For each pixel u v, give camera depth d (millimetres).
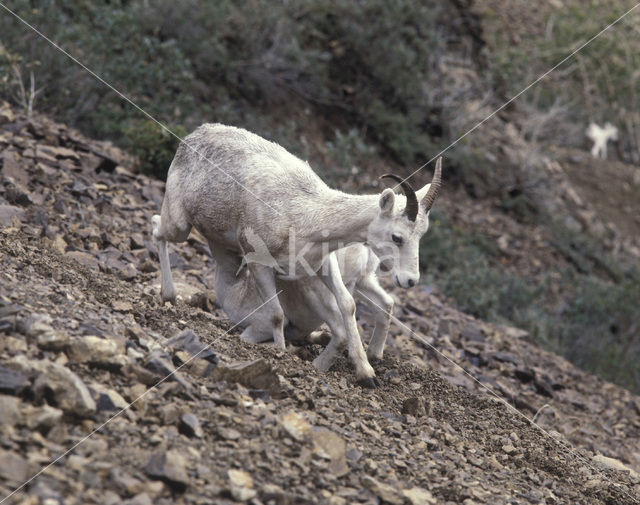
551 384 31406
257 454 12930
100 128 40031
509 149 66750
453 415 19594
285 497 11914
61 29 40938
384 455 14891
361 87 61719
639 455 26734
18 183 25500
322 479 12914
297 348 21281
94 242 24359
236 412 14133
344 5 61156
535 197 64562
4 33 39500
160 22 49344
